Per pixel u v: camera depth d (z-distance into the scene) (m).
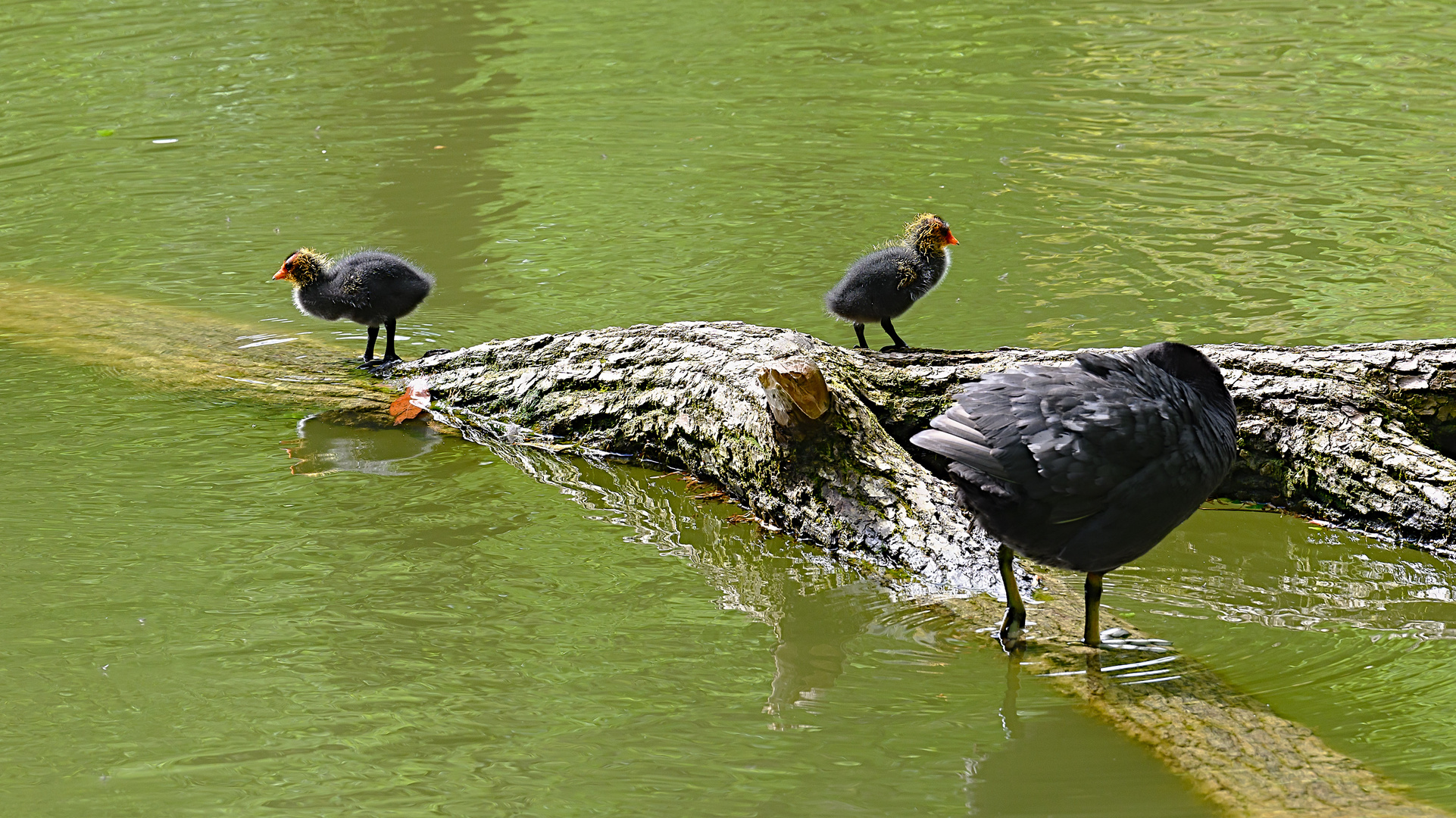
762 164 20.92
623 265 16.58
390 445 12.41
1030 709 7.87
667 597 9.45
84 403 13.25
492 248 17.44
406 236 18.02
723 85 26.16
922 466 10.59
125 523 10.61
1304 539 10.24
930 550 9.69
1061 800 6.99
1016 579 9.37
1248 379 10.88
